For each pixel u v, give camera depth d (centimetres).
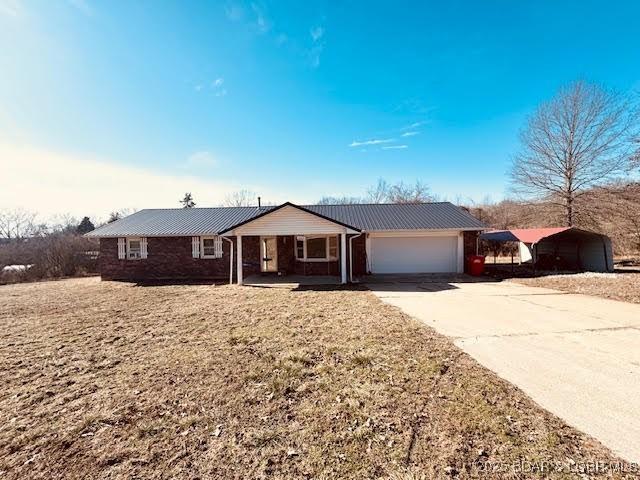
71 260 2102
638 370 445
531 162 2452
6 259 2017
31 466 275
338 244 1628
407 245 1639
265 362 498
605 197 2170
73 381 444
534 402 361
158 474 262
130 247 1667
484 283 1326
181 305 969
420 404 361
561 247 1939
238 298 1069
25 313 900
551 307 863
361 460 272
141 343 607
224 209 1992
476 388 395
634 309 825
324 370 462
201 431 320
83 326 743
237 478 255
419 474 254
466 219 1669
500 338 597
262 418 341
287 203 1316
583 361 479
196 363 499
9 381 448
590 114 2188
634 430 306
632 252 2162
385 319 751
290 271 1667
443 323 710
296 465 269
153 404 375
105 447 298
